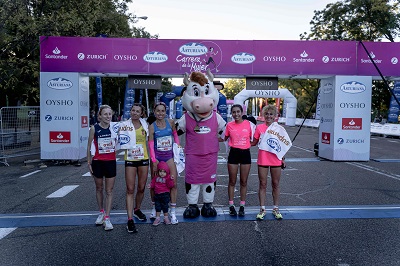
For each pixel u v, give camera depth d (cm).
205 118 606
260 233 523
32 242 501
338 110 1264
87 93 1320
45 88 1212
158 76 1273
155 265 420
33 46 1527
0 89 2262
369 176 983
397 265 411
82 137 1273
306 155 1483
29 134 1383
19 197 773
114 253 457
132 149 545
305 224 562
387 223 563
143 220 590
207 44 1230
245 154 599
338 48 1245
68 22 1429
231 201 614
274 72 1240
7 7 1354
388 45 1250
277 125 591
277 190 598
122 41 1217
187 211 606
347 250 456
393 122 2934
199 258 438
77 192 814
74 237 519
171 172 569
